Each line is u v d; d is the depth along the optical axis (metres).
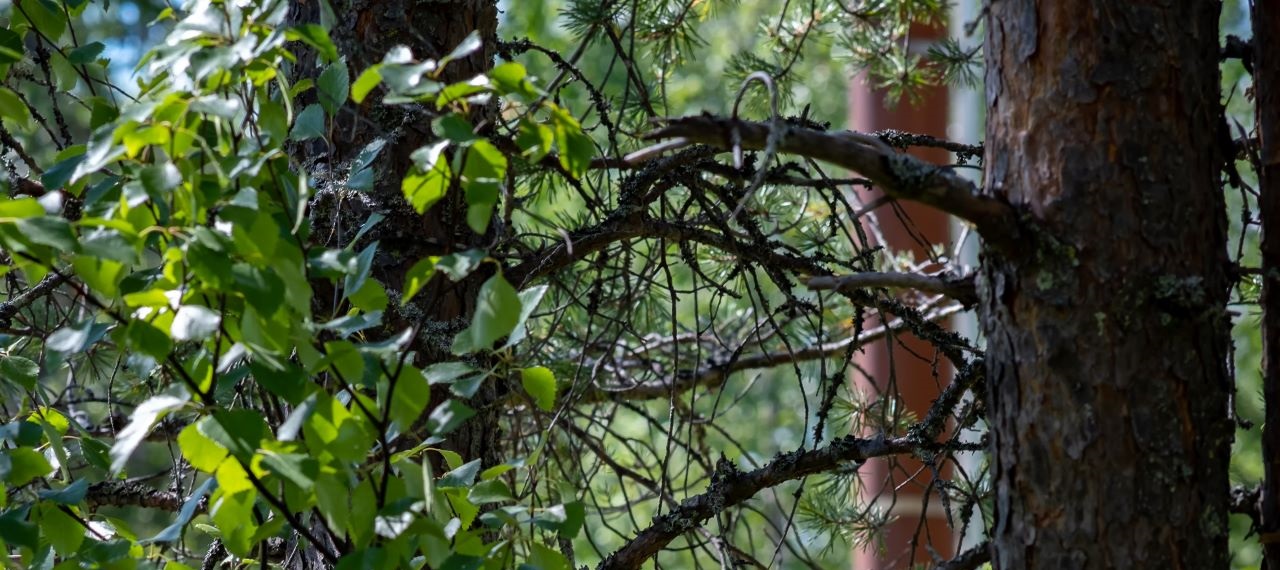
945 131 4.56
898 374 4.08
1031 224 2.93
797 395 8.91
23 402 3.06
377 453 3.01
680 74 8.44
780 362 3.98
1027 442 2.94
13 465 2.98
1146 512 2.91
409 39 3.25
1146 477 2.91
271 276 2.80
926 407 4.07
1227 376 2.96
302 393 2.83
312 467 2.81
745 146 2.86
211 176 2.85
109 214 2.87
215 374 2.83
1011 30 2.97
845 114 9.01
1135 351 2.91
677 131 2.82
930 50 4.02
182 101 2.84
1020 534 2.94
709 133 2.82
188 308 2.81
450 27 3.28
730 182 3.35
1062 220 2.93
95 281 2.83
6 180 2.96
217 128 2.87
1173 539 2.91
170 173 2.80
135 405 3.54
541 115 3.29
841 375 3.21
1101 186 2.92
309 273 2.90
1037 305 2.93
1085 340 2.92
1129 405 2.91
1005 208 2.92
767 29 4.36
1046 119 2.94
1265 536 3.06
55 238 2.77
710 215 3.23
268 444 2.85
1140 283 2.92
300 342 2.84
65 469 3.02
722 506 3.16
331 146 3.17
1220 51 3.08
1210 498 2.94
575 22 3.58
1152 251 2.92
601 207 3.30
